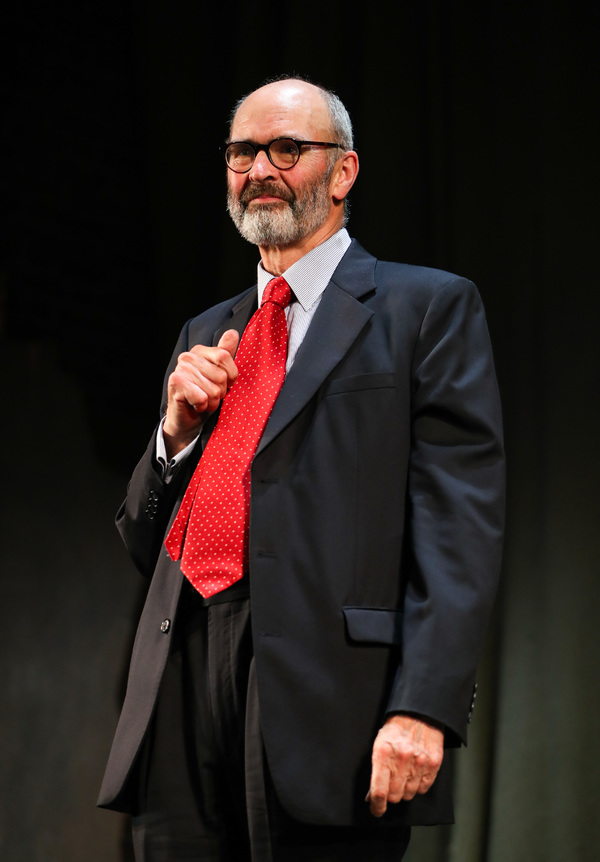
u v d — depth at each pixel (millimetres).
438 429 4547
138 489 5070
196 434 4969
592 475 10352
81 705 11586
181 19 12008
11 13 12305
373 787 3938
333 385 4629
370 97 11258
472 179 10906
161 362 12008
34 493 11836
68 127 12250
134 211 12266
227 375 4684
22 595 11656
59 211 12180
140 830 4660
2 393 11914
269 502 4457
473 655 4137
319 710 4203
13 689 11516
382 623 4355
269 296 5004
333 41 11328
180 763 4645
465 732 4105
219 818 4645
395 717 4055
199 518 4625
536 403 10578
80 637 11695
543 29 10844
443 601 4168
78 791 11391
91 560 11844
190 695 4648
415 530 4387
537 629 10320
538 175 10758
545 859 9953
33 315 12070
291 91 5145
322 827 4242
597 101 10688
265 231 5000
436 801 4344
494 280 10789
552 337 10586
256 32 11516
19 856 11258
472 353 4691
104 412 12078
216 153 11852
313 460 4512
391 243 11078
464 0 11094
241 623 4520
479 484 4453
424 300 4785
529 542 10445
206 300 11789
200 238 11867
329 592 4336
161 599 4812
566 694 10141
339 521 4426
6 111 12211
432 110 11078
